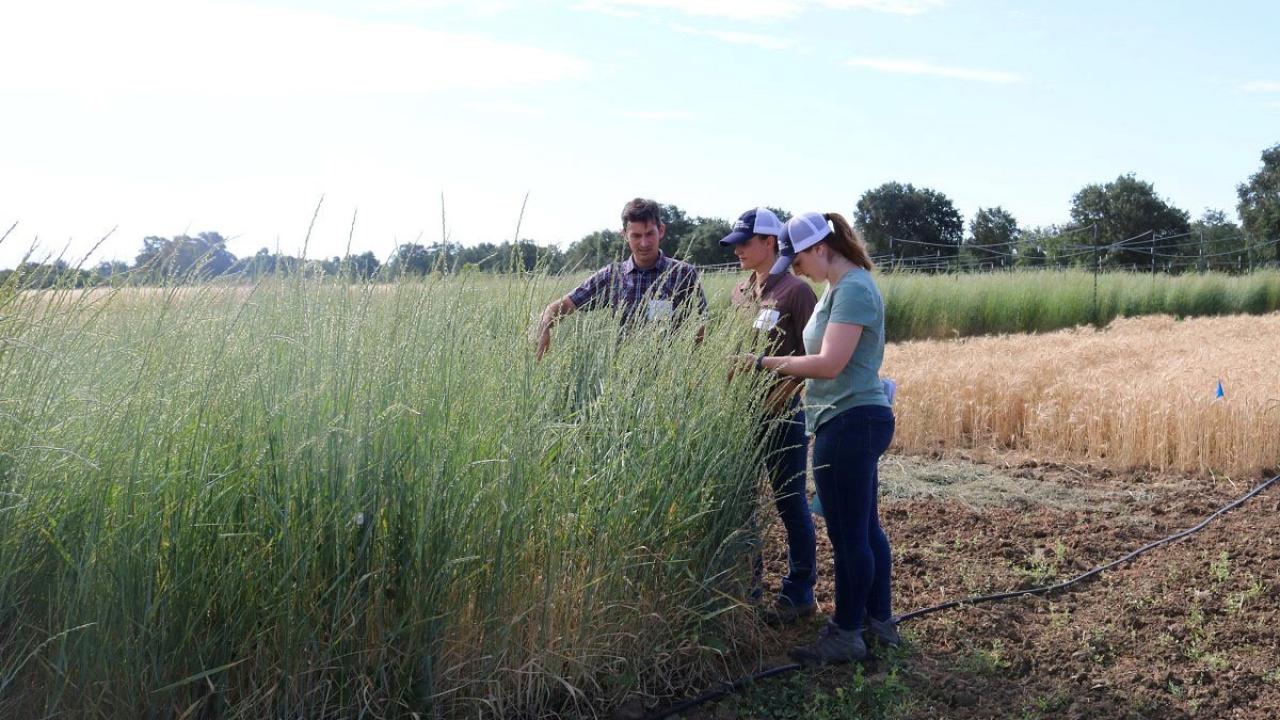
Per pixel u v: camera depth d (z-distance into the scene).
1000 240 53.19
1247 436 8.38
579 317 4.70
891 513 7.14
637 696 4.05
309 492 3.35
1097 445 9.26
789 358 4.42
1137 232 57.62
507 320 4.31
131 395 3.28
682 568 4.24
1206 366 11.62
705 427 4.39
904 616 5.11
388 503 3.48
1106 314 26.94
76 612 3.02
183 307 3.63
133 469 3.12
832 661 4.46
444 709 3.61
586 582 3.94
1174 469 8.70
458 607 3.63
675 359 4.55
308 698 3.36
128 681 3.05
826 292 4.46
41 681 3.08
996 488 7.99
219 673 3.21
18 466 3.06
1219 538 6.44
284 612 3.28
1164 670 4.51
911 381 10.52
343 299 3.76
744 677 4.27
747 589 4.63
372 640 3.49
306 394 3.45
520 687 3.77
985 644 4.82
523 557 3.78
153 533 3.10
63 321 3.36
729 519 4.46
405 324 3.78
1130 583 5.65
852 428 4.32
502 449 3.72
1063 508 7.38
